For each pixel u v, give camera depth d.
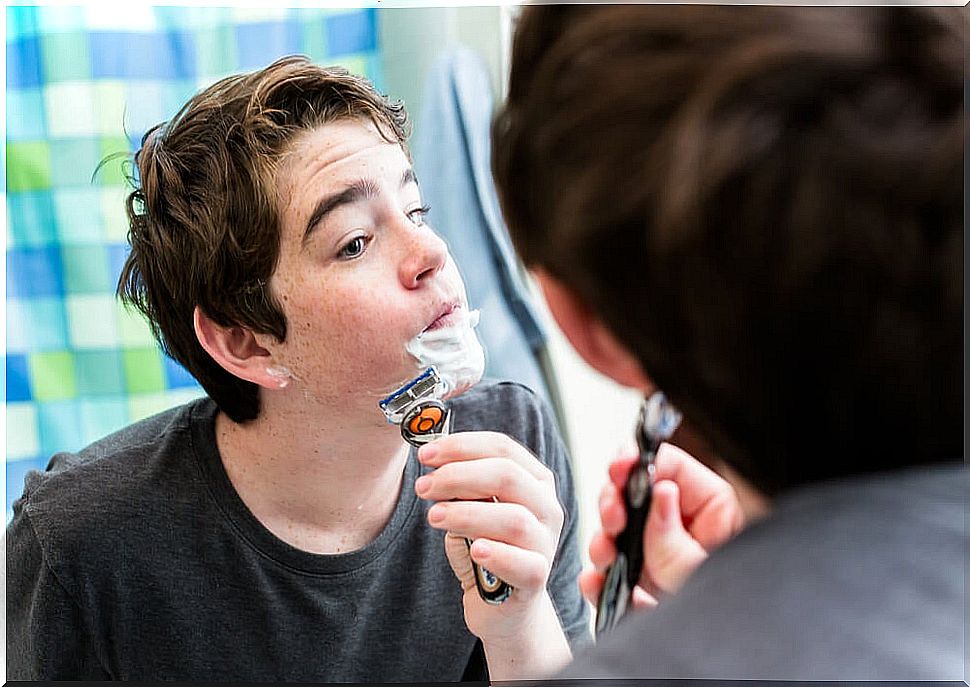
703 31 0.32
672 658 0.29
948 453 0.32
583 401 1.26
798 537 0.30
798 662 0.27
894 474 0.32
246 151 0.70
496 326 1.17
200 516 0.79
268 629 0.80
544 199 0.35
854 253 0.30
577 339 0.38
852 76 0.30
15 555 0.79
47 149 1.21
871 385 0.31
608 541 0.54
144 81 1.21
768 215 0.30
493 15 1.18
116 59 1.21
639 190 0.31
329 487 0.78
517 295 1.19
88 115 1.21
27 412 1.23
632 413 1.27
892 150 0.30
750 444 0.34
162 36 1.21
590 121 0.32
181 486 0.79
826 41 0.30
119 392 1.25
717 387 0.33
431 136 1.18
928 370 0.31
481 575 0.68
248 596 0.79
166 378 1.26
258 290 0.71
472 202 1.18
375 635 0.82
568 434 1.25
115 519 0.78
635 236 0.32
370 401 0.73
